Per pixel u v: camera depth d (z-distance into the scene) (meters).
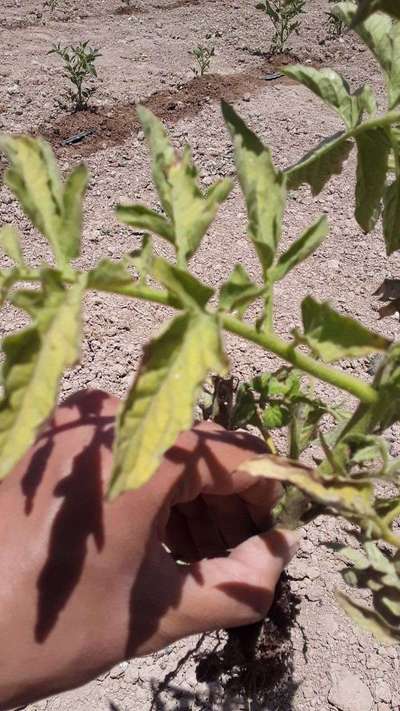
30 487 0.18
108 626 0.18
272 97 0.82
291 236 0.60
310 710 0.31
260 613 0.20
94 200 0.64
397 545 0.15
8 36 1.03
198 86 0.84
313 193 0.20
